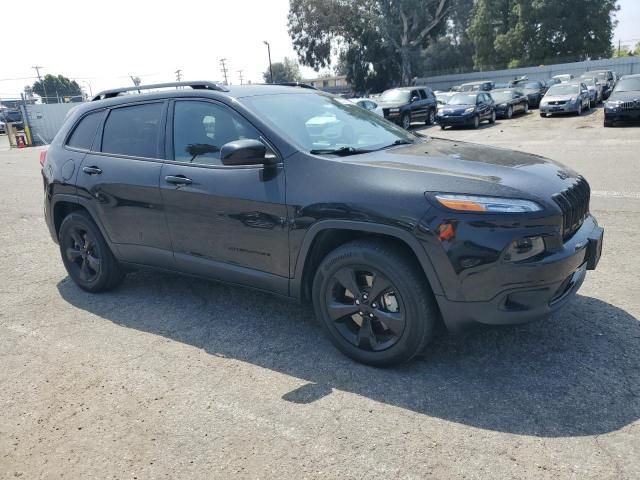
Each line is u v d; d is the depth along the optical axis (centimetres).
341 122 406
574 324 374
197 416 295
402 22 5256
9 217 884
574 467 240
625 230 591
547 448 253
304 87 462
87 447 274
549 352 340
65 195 473
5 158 2125
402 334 314
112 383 334
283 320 414
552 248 294
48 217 506
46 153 504
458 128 2320
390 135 415
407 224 296
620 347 341
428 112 2558
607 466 239
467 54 6631
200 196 378
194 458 261
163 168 404
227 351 369
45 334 410
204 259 394
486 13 5819
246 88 407
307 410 295
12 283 536
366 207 308
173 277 522
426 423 278
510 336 362
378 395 305
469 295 293
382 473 243
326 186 326
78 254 491
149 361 360
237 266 376
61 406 311
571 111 2303
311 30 5559
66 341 396
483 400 294
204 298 466
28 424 296
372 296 322
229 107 378
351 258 322
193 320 422
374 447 261
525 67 5459
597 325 371
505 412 283
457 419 279
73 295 493
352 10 5356
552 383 306
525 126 2142
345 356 351
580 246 311
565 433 263
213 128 384
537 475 236
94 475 253
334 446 264
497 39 5741
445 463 247
